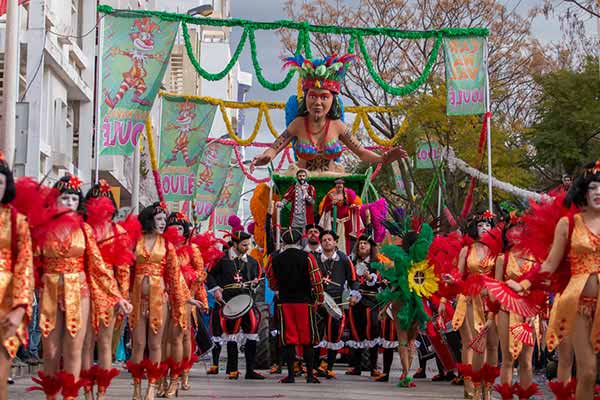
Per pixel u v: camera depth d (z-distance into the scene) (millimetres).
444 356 14078
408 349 13773
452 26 32500
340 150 19562
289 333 14062
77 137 29188
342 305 15133
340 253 15297
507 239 10352
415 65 32000
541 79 27312
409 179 31531
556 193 8750
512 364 9953
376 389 13250
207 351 14844
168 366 11609
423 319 13336
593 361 7875
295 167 19391
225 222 33094
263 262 18562
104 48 17984
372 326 15094
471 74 18469
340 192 18312
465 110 18469
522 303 8484
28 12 21328
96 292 8914
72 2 28547
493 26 32469
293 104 20188
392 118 32219
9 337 7059
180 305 10867
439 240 11938
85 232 8891
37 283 8766
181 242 12078
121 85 17938
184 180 22562
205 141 22750
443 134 28344
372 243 15828
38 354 15695
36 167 19719
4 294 7273
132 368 10695
